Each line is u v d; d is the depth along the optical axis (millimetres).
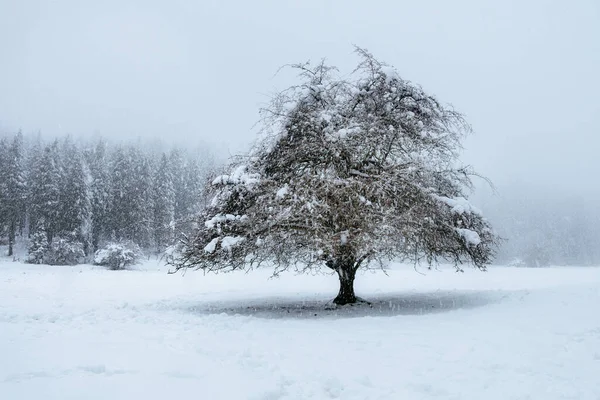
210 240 13500
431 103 14547
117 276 31453
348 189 12141
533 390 4891
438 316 10586
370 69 14766
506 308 11352
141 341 7238
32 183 55750
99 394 4316
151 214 51438
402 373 5562
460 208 13219
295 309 13883
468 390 4914
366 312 12562
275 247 12562
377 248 11828
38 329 8570
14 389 4355
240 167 13266
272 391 4633
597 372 5559
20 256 51156
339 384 5062
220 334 8234
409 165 13516
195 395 4426
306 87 14430
